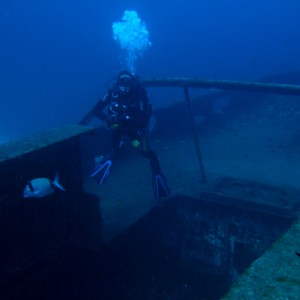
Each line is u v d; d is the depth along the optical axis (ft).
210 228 13.61
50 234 9.49
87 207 10.48
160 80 15.60
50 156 9.12
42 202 9.14
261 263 4.01
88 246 10.59
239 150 22.20
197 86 14.30
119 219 13.14
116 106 13.24
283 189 14.52
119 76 13.55
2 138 72.59
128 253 12.03
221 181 16.07
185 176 17.84
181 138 26.37
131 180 18.37
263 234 12.17
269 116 30.17
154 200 14.79
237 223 12.76
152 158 13.93
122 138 13.64
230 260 13.20
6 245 8.51
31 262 9.12
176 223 14.52
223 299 3.51
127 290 11.81
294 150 21.01
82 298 10.59
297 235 4.55
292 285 3.54
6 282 8.97
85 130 9.71
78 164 9.98
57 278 9.98
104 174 12.96
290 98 34.50
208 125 29.35
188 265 13.92
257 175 17.54
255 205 12.73
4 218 8.34
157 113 26.58
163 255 13.61
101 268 11.12
